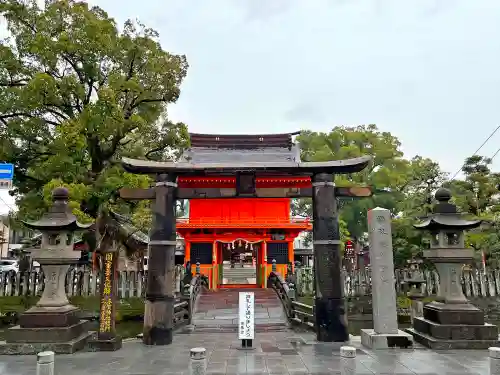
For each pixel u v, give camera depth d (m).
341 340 11.80
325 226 12.33
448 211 12.07
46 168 15.38
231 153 27.66
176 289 22.58
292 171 12.70
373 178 37.84
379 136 42.06
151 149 19.47
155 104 19.34
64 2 16.50
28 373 8.34
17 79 16.86
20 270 21.52
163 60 18.14
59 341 10.39
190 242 28.27
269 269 27.66
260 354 10.19
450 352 10.24
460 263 11.70
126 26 18.14
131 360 9.58
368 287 24.80
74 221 11.34
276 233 27.92
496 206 27.11
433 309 11.55
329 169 12.65
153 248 12.05
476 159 29.53
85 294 20.66
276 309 17.77
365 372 8.31
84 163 17.28
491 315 20.22
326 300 11.98
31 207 17.12
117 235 16.66
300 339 12.40
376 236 11.59
